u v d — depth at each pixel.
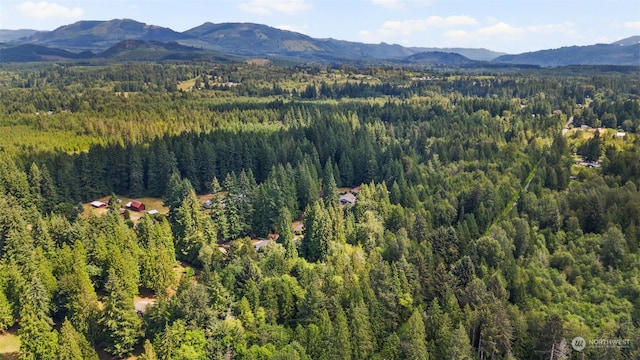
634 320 100.56
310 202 168.50
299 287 103.25
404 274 104.75
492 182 174.50
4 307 96.56
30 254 107.94
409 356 84.50
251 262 105.50
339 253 119.50
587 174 172.00
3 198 148.62
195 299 91.62
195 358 83.88
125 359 92.06
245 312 93.44
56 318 101.69
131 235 125.94
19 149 198.50
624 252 120.69
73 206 169.38
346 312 93.81
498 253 116.38
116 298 93.12
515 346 90.06
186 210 138.00
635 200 140.38
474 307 95.88
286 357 79.69
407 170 191.75
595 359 86.75
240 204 153.25
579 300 108.50
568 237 133.25
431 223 142.25
